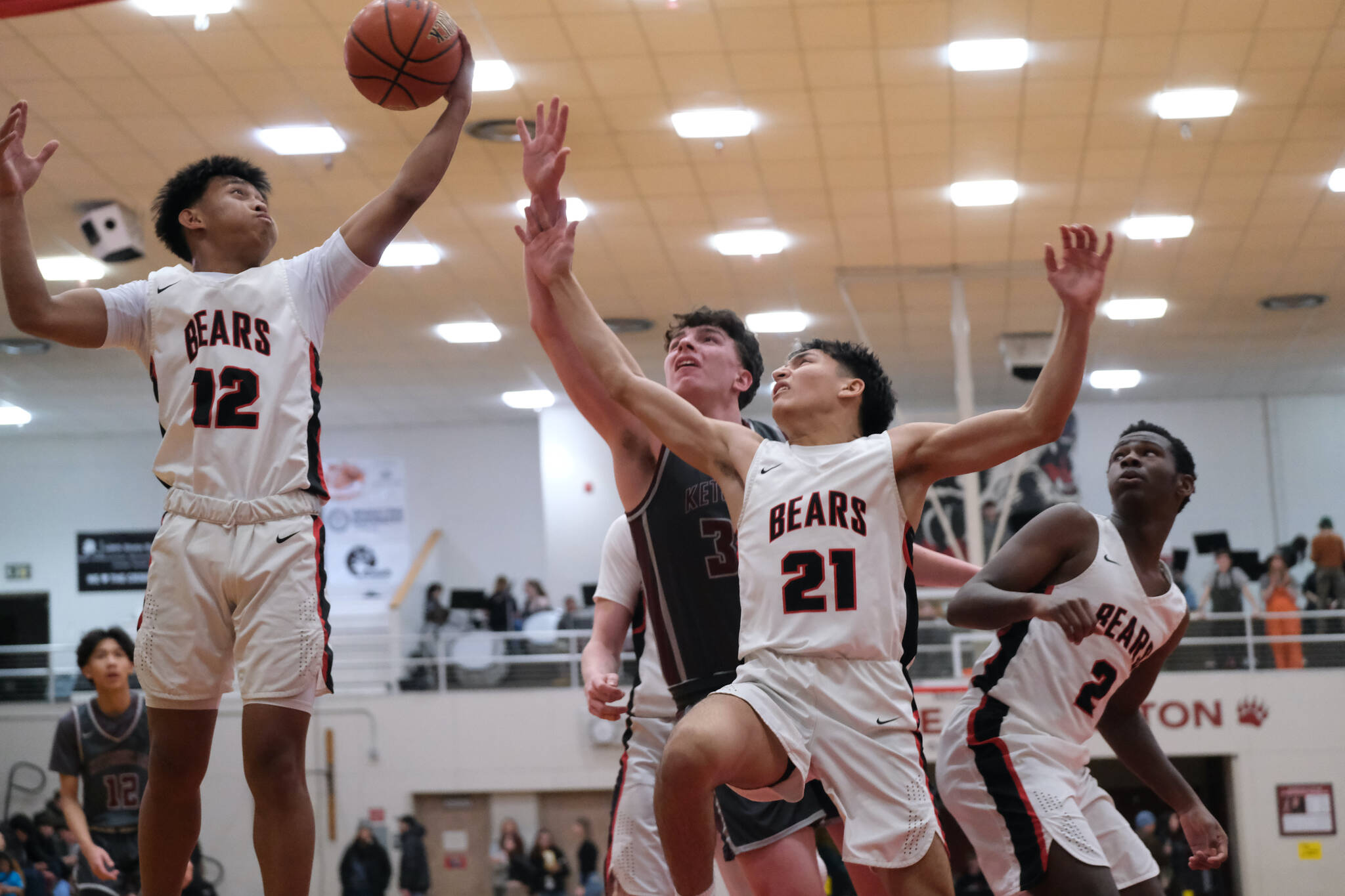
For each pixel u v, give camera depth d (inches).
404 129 435.5
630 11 362.6
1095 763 700.7
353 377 778.2
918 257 573.6
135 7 356.2
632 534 132.4
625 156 461.1
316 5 357.4
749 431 108.3
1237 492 868.6
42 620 893.8
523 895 588.7
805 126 439.8
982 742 136.6
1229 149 461.7
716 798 139.3
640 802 152.6
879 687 97.6
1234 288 626.5
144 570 896.3
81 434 905.5
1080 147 459.5
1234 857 579.2
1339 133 448.5
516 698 629.9
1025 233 545.0
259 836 98.4
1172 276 607.8
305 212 506.6
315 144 445.4
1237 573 607.5
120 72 392.5
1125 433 143.2
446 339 703.7
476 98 411.8
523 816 626.5
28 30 366.0
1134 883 138.3
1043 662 136.8
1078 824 129.5
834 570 98.3
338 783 628.1
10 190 101.5
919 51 388.2
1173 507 140.4
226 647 101.7
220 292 103.7
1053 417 97.5
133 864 208.2
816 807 136.4
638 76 400.8
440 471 919.7
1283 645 583.8
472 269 584.1
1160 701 578.9
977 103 423.5
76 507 904.9
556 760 622.5
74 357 693.3
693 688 129.6
